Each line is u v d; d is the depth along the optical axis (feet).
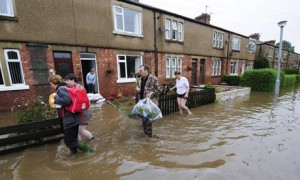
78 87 12.77
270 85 46.34
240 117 22.95
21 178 10.07
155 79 15.87
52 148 13.67
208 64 60.08
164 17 43.65
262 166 11.19
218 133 17.08
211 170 10.58
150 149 13.47
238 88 43.39
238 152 13.08
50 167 11.12
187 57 51.96
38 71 26.27
